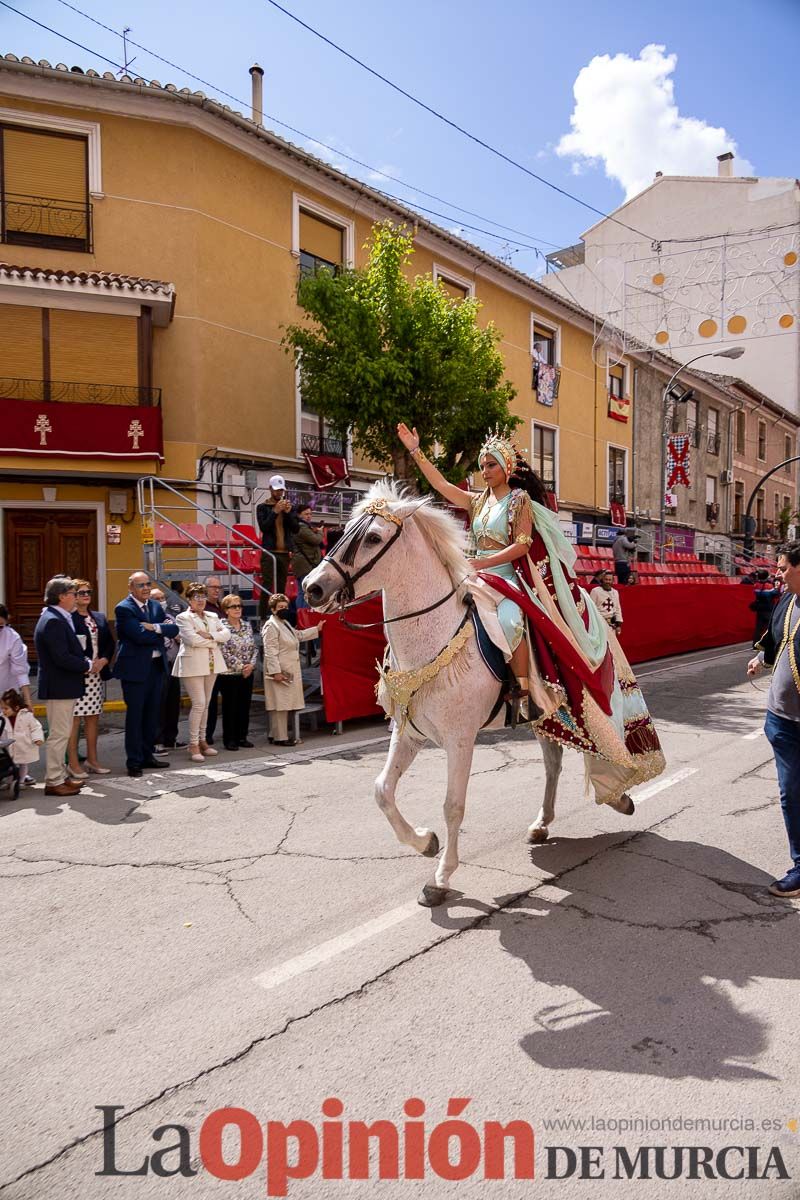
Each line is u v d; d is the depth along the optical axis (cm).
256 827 551
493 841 515
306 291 1305
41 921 406
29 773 754
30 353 1333
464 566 418
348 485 1750
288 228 1620
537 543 455
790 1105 262
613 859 482
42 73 1330
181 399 1455
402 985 337
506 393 1368
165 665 759
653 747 506
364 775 695
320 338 1603
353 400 1284
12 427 1296
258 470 1564
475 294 2086
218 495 1496
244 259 1541
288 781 678
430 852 431
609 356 2644
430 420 1312
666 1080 274
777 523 3703
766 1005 320
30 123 1366
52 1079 279
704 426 3203
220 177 1496
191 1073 281
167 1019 314
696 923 395
